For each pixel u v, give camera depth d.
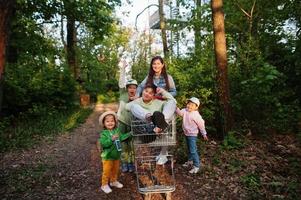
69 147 4.52
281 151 3.78
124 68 2.99
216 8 3.94
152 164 3.26
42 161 3.80
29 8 8.02
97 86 15.08
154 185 2.75
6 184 3.06
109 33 9.55
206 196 2.74
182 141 3.93
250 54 4.71
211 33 5.25
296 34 5.44
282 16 5.50
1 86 2.88
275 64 5.41
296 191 2.81
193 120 3.11
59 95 8.07
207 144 3.91
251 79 4.08
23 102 6.50
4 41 2.76
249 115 4.42
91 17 8.84
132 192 2.79
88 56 16.09
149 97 2.62
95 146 4.52
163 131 2.53
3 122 5.55
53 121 6.41
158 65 2.91
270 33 5.58
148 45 13.08
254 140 4.14
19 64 7.50
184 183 2.94
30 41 8.17
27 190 2.93
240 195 2.76
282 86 4.98
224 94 3.96
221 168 3.28
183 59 4.93
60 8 8.42
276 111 4.41
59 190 2.92
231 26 5.62
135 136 2.55
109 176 2.86
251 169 3.26
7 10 2.71
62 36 12.88
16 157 3.97
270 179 3.05
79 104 9.60
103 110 9.41
